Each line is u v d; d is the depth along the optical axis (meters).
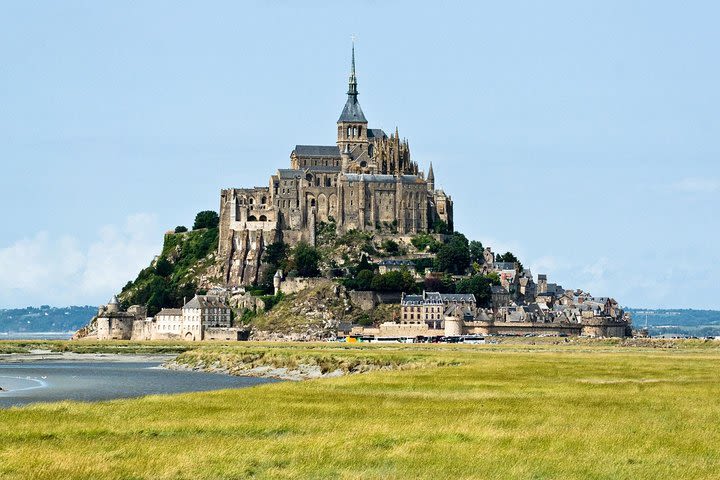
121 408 187.25
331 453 138.38
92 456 136.38
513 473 127.88
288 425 164.25
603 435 153.62
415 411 182.75
